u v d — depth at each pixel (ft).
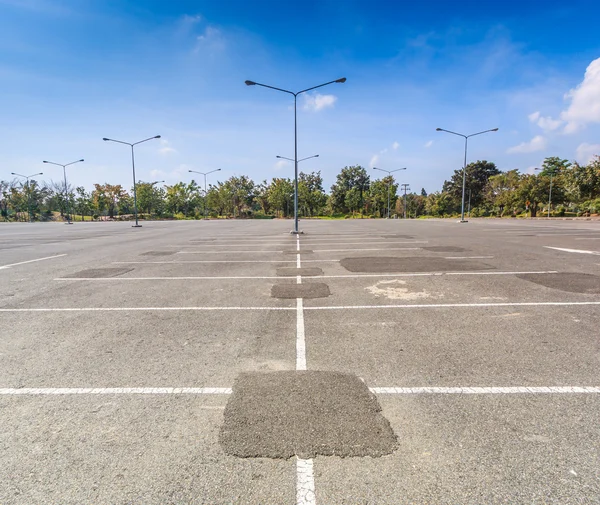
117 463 7.63
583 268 29.14
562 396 10.09
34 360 12.82
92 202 251.80
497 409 9.48
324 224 121.39
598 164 161.89
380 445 8.07
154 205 267.80
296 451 7.89
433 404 9.73
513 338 14.32
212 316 17.67
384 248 45.03
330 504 6.52
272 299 20.77
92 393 10.53
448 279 25.61
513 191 200.34
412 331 15.25
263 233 77.71
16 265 34.35
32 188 226.58
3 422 9.16
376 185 273.33
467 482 7.02
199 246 50.93
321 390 10.46
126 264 34.50
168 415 9.36
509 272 27.81
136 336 15.06
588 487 6.88
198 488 6.93
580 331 15.02
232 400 10.01
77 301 20.76
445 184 294.46
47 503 6.63
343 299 20.57
